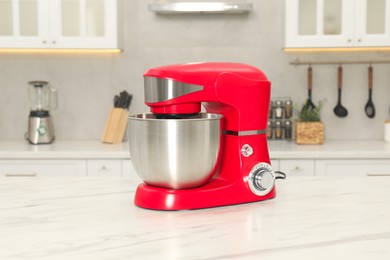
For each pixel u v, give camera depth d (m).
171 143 1.23
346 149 3.12
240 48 3.64
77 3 3.29
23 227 1.14
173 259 0.93
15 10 3.27
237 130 1.36
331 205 1.32
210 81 1.31
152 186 1.33
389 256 0.94
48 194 1.47
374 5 3.25
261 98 1.38
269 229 1.11
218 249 0.98
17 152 3.08
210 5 3.32
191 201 1.28
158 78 1.29
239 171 1.35
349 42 3.25
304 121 3.40
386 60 3.60
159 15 3.64
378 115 3.66
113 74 3.68
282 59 3.64
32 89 3.62
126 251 0.98
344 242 1.02
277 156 3.03
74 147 3.27
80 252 0.97
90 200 1.40
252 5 3.34
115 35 3.30
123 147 3.27
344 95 3.65
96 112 3.70
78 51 3.54
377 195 1.44
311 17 3.28
